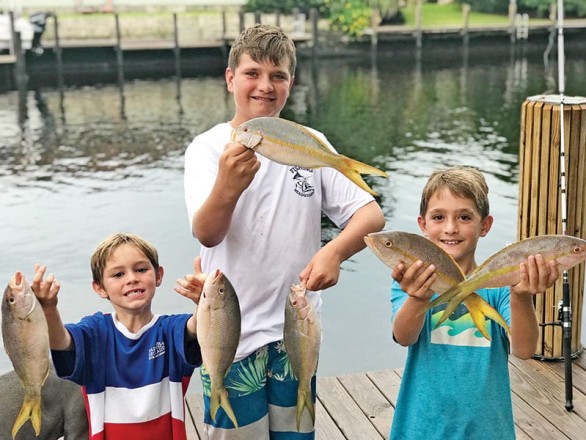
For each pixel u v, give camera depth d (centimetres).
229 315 127
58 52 1367
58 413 168
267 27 145
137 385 140
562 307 212
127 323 141
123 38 1449
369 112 918
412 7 1645
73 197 578
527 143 234
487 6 1675
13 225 512
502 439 139
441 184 140
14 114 953
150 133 818
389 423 206
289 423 147
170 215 529
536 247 116
